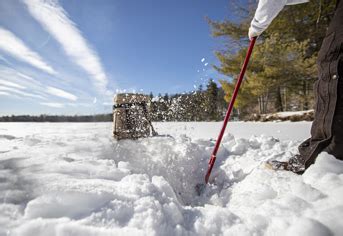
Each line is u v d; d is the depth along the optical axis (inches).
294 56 420.2
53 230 34.3
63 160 69.4
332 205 41.6
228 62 491.8
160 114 142.1
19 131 255.1
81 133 188.1
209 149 108.0
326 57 57.8
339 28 56.6
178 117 145.2
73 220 36.3
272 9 67.2
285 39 442.0
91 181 51.7
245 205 51.8
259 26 71.1
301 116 412.8
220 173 86.1
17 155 75.3
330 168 52.4
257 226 39.4
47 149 91.0
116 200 42.4
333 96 55.5
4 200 41.5
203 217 42.5
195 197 76.4
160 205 42.1
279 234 37.2
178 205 46.4
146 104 133.9
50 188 45.5
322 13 392.5
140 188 47.9
